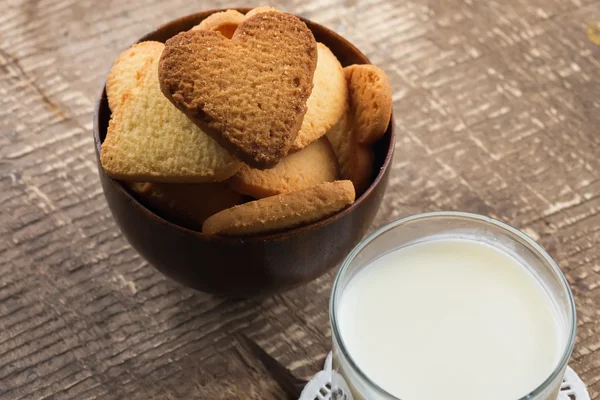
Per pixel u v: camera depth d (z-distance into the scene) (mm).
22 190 575
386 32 649
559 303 464
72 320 532
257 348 526
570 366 518
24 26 641
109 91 509
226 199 492
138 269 549
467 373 455
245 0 670
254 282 499
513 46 644
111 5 654
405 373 456
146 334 529
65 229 562
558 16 659
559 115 611
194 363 521
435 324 467
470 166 590
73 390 512
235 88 466
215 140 467
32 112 605
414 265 483
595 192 579
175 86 465
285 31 482
